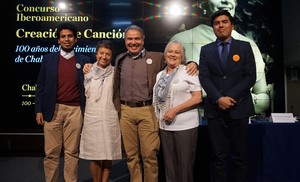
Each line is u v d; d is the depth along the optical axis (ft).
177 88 7.00
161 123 7.18
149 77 7.33
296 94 15.12
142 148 7.29
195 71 7.19
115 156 7.66
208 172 7.98
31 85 14.89
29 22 14.98
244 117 6.86
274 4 15.12
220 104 6.66
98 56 7.75
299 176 7.81
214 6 14.89
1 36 14.93
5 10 14.93
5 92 14.87
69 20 15.08
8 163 13.04
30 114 14.87
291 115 8.31
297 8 15.19
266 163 7.79
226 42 7.07
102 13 15.17
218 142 7.08
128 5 15.15
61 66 8.12
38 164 12.83
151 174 7.25
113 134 7.66
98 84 7.73
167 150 7.18
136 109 7.28
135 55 7.43
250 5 15.07
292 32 15.16
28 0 14.97
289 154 7.81
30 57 14.96
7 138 14.70
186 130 6.91
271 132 7.82
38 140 14.71
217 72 6.98
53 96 7.99
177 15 15.02
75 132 8.21
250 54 6.98
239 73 6.91
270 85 15.01
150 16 15.07
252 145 7.84
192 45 14.96
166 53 7.20
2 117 14.82
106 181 8.15
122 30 15.17
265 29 15.10
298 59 15.20
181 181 6.98
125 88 7.38
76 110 8.20
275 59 15.06
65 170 8.26
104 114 7.61
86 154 7.70
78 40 15.11
